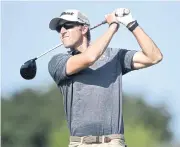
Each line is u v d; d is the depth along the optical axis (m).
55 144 85.44
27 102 95.06
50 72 16.17
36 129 93.50
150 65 15.89
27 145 93.06
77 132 15.61
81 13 16.05
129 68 16.00
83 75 15.72
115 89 15.72
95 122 15.51
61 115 95.88
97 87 15.64
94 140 15.48
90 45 15.79
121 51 16.09
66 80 15.87
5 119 92.44
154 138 93.06
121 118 15.64
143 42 15.76
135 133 80.62
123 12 15.76
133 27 15.77
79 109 15.64
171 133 95.44
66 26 15.98
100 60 15.85
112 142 15.47
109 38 15.56
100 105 15.56
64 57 16.02
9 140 91.75
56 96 97.88
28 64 16.52
